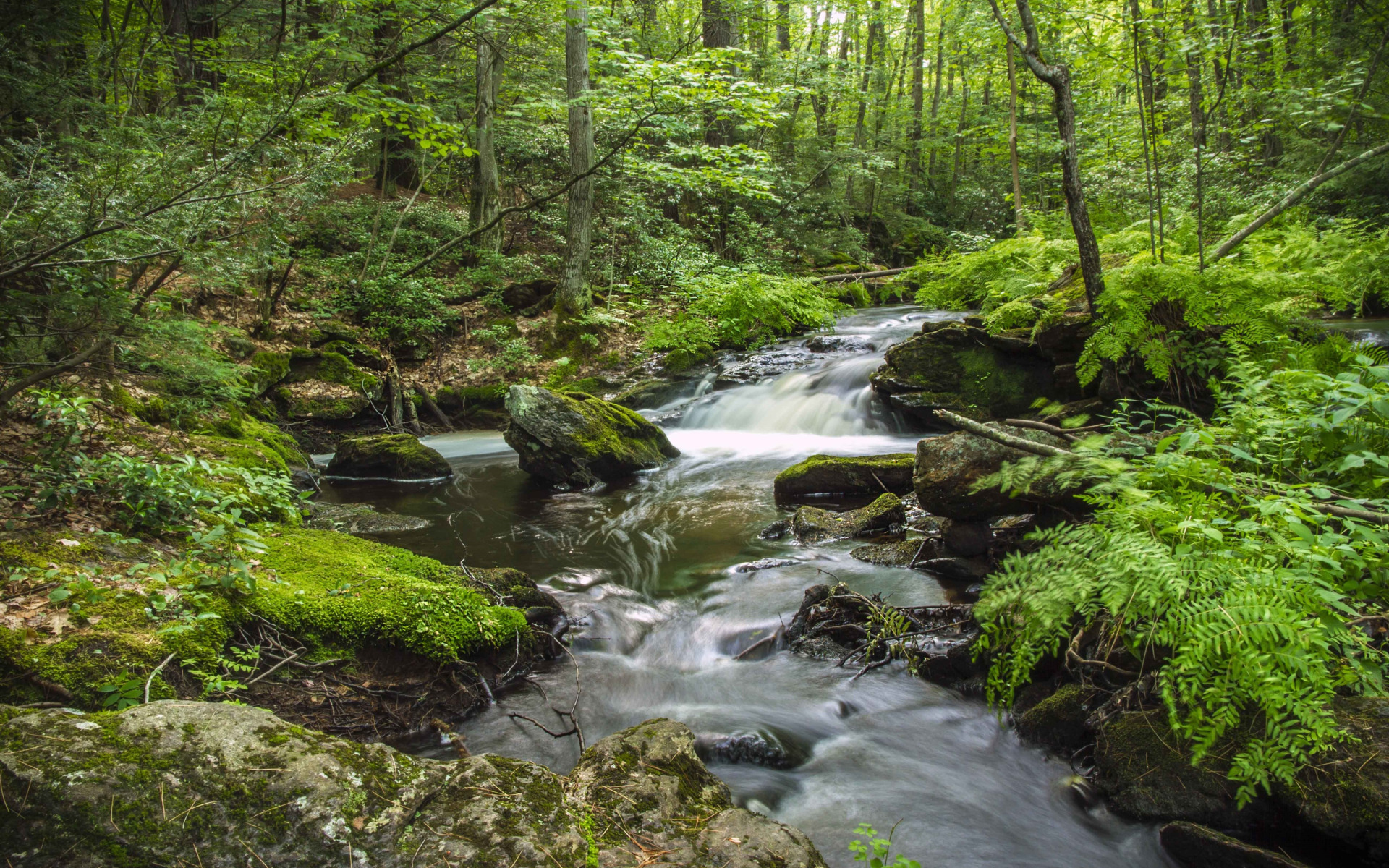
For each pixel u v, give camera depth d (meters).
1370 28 9.48
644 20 19.31
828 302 15.32
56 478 4.55
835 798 3.38
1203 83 8.34
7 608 3.48
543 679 4.46
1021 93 21.00
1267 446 3.69
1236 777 2.53
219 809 1.92
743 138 20.11
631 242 17.34
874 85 26.38
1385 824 2.53
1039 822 3.17
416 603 4.27
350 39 10.70
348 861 1.91
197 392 6.50
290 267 12.09
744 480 8.70
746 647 4.80
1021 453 4.94
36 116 5.60
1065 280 9.00
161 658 3.41
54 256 4.27
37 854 1.76
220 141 4.91
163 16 11.08
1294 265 8.59
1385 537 2.81
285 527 5.65
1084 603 2.93
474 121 16.22
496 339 13.95
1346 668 2.62
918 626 4.60
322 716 3.73
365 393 12.02
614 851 2.28
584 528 7.30
